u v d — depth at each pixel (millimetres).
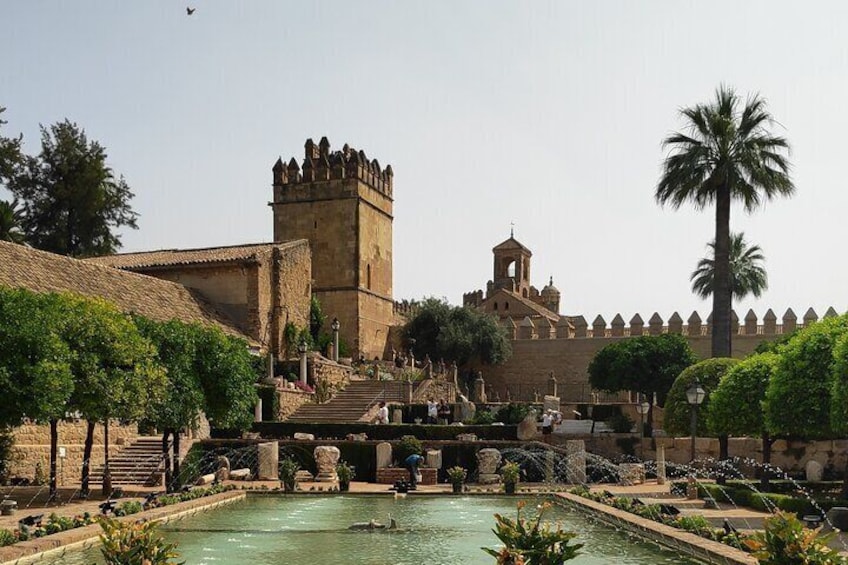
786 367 22594
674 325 63594
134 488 27000
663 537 16109
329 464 31562
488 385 69500
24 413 19891
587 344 66938
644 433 40125
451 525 19828
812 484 25297
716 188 39688
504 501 25812
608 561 14703
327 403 45812
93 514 19094
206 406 28031
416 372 57375
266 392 40375
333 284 64250
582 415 50281
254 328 48094
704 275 60938
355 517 21422
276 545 16578
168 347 26375
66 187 65625
